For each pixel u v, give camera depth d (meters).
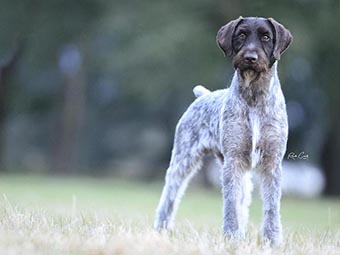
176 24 25.33
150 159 39.28
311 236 8.84
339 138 28.30
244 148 8.76
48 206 13.27
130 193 21.03
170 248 7.12
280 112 8.74
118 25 26.86
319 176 32.62
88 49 32.25
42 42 30.38
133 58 26.20
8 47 29.62
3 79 31.27
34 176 28.38
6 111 32.25
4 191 18.38
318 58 26.22
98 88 37.84
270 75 8.64
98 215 9.85
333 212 17.64
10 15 28.98
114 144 40.97
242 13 25.05
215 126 9.50
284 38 8.63
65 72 34.50
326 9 24.47
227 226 8.65
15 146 41.34
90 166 38.94
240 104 8.72
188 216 14.57
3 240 6.81
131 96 33.94
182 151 10.17
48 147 41.34
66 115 34.59
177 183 10.22
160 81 26.88
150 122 40.31
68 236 7.36
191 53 25.59
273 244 8.11
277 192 8.73
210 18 25.92
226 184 8.77
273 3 24.97
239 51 8.53
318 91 28.72
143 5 26.59
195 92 10.61
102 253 6.76
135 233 7.92
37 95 36.16
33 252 6.54
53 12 29.50
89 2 29.67
